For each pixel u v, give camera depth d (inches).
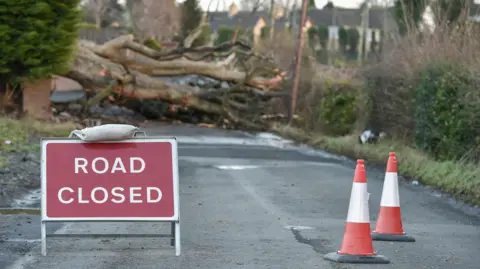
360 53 4077.3
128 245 516.4
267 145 1574.8
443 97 1023.0
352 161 1241.4
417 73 1208.8
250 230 579.5
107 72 1897.1
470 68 967.0
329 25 5565.9
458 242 545.0
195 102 2039.9
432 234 580.7
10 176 840.9
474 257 490.3
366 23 4121.6
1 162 922.7
